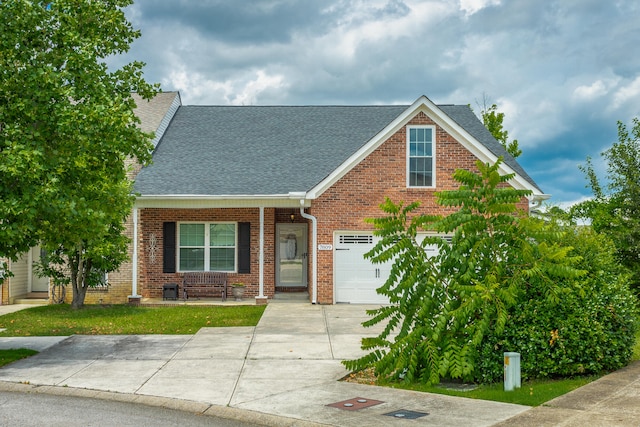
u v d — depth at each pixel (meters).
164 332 17.28
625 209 22.39
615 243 21.25
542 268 11.26
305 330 17.39
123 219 23.05
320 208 23.27
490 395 10.46
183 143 26.97
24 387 11.39
